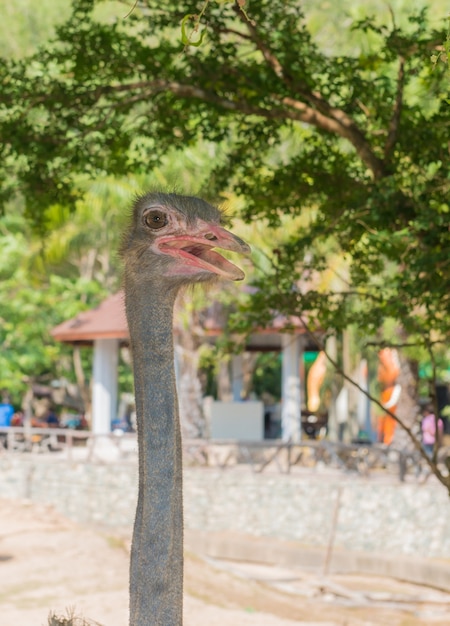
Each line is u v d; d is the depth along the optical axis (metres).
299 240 9.45
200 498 24.69
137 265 4.35
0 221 31.28
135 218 4.43
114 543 18.62
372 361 33.72
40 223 11.02
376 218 8.72
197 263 4.29
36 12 29.16
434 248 8.69
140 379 4.29
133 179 22.97
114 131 11.09
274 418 41.53
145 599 4.09
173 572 4.12
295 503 23.64
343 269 20.09
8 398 38.12
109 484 26.14
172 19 9.94
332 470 25.42
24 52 28.78
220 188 10.55
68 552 17.53
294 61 9.81
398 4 19.09
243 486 24.34
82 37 10.30
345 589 17.91
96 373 31.72
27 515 21.83
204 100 10.30
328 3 23.14
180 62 10.99
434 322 9.38
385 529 22.48
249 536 23.88
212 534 23.84
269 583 18.69
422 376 32.41
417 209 8.50
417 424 25.81
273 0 10.19
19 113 10.27
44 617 12.89
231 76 10.23
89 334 30.84
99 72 10.43
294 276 9.42
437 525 21.91
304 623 14.00
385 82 10.23
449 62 5.12
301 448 28.17
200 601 14.76
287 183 10.24
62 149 10.16
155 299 4.32
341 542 22.94
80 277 37.88
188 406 28.42
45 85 10.23
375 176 9.43
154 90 9.99
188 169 21.22
